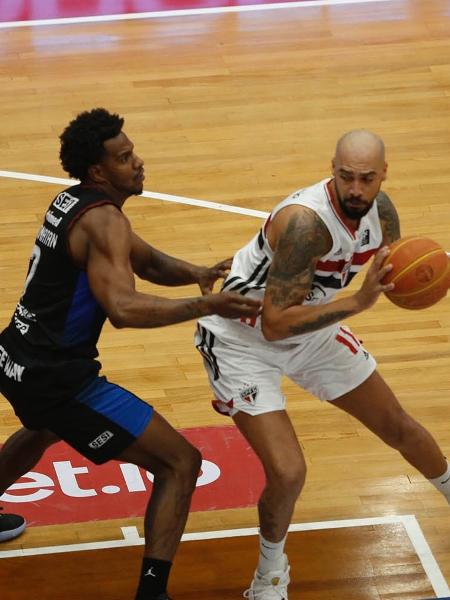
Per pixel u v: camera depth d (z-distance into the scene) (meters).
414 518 10.98
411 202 15.99
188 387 12.80
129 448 9.49
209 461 11.66
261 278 9.39
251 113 18.11
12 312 13.84
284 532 9.52
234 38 20.27
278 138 17.47
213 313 8.84
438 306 14.12
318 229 8.85
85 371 9.38
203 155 17.03
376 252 9.46
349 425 12.22
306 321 8.85
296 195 9.05
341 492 11.30
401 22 20.80
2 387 9.65
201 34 20.38
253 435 9.43
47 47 19.95
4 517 10.67
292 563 10.42
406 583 10.22
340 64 19.48
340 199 8.84
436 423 12.27
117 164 9.27
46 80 18.98
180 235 15.28
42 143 17.33
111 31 20.47
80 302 9.27
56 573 10.36
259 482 11.41
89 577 10.33
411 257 8.85
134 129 17.64
